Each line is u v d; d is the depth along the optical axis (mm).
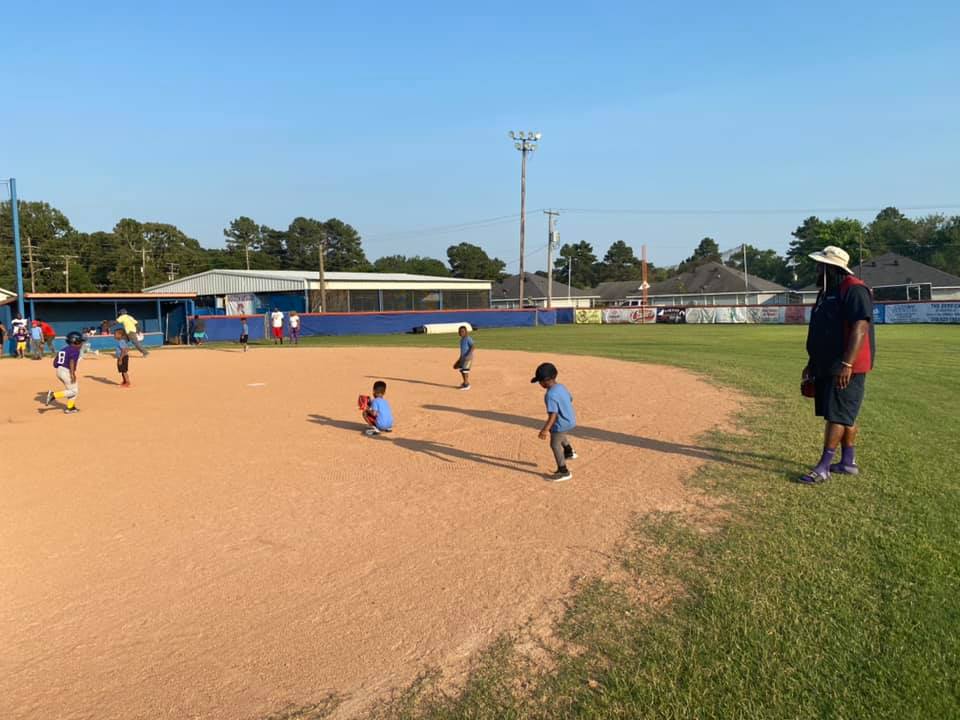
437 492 6215
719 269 81688
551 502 5793
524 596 4020
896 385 12172
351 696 3090
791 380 13328
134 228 108375
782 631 3438
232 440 8883
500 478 6625
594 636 3508
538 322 50906
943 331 31156
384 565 4570
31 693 3205
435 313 43906
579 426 9078
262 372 17719
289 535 5215
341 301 46875
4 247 87500
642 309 53594
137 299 35312
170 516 5758
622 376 14695
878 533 4688
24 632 3814
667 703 2904
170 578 4480
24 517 5836
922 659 3152
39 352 25828
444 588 4176
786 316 45562
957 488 5684
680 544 4680
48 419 10969
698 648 3322
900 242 93688
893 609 3621
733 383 13008
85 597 4234
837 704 2852
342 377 16016
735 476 6320
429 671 3270
